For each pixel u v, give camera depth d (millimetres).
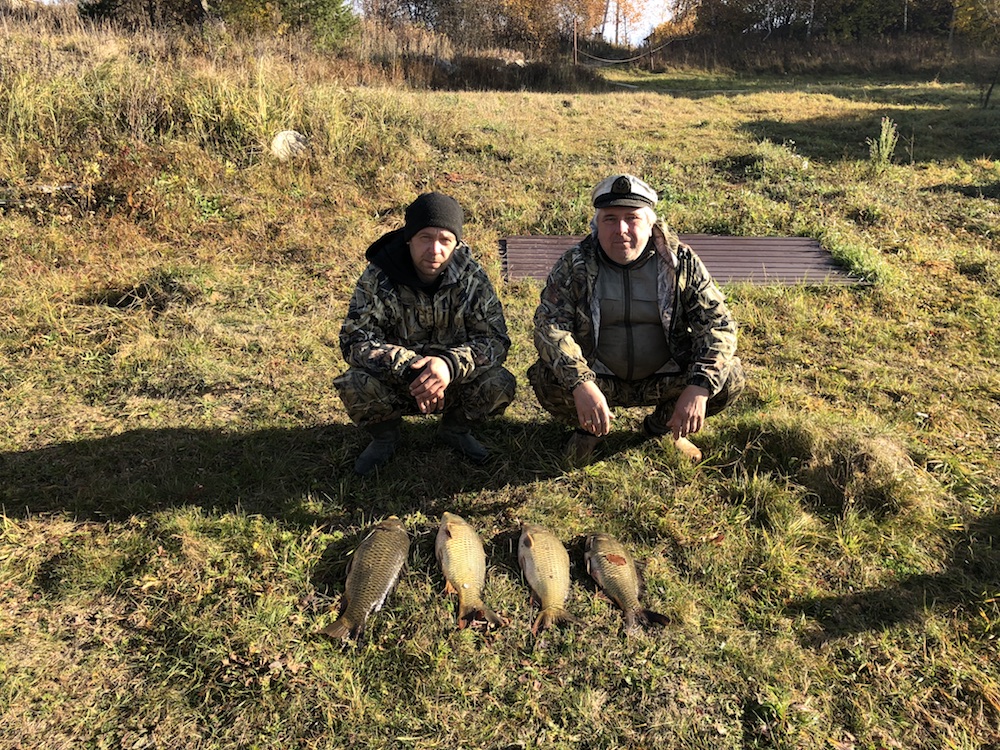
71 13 14633
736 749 2262
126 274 5855
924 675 2512
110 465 3574
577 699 2396
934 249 7016
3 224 6602
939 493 3400
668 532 3176
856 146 11555
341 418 4074
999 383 4520
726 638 2650
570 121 12789
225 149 8602
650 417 3783
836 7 30812
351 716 2326
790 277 6410
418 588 2822
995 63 23156
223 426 3971
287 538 3068
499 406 3494
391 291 3291
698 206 8289
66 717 2314
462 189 8594
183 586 2820
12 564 2916
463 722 2320
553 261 6715
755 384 4465
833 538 3135
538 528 2986
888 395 4414
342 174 8625
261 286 5832
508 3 31531
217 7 18047
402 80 16219
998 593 2824
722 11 32531
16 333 4855
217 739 2266
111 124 8508
